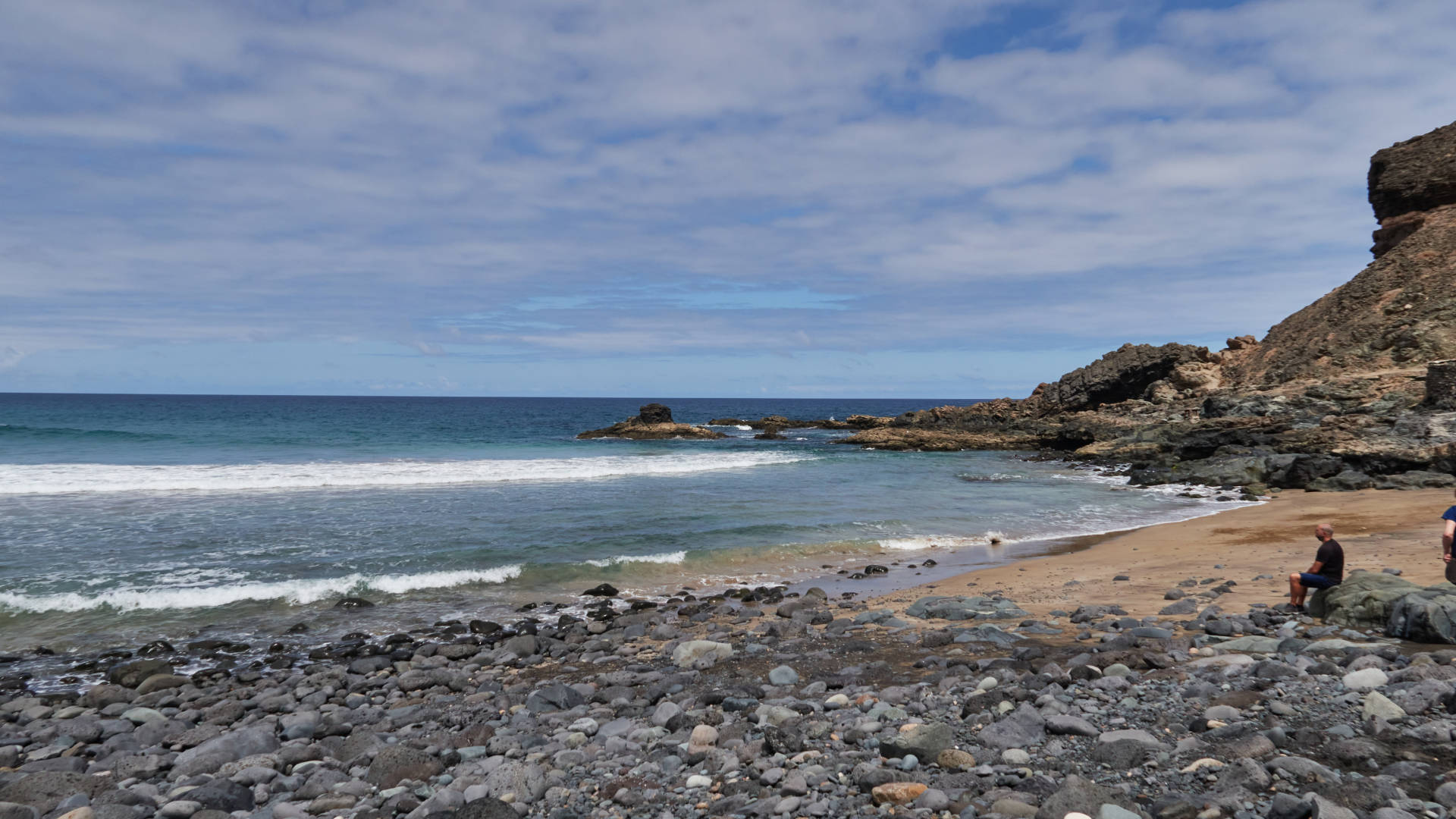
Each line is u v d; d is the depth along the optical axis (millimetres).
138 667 10469
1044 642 10023
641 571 18047
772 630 11906
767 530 22953
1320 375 52562
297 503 26594
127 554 18250
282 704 9281
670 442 71812
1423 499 24953
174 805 5641
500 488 32062
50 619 13562
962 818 4660
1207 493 32562
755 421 106875
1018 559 19047
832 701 7477
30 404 153875
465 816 5086
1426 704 5547
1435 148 63938
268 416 106312
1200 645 8727
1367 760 4840
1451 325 48531
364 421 99438
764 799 5184
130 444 51781
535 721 7914
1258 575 14125
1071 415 70062
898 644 10648
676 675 9547
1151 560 17328
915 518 25656
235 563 17641
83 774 6883
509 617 14430
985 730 6008
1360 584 9336
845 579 17234
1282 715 5789
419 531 21766
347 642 12547
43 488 28625
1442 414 33781
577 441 71500
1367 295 56375
